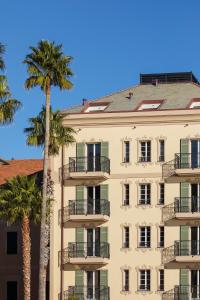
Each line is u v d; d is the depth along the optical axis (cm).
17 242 6800
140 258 6219
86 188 6394
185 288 6097
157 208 6253
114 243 6278
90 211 6303
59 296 6281
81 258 6238
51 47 5712
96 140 6406
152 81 7212
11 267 6781
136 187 6309
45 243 5728
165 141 6303
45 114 5841
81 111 6569
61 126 6078
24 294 6103
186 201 6191
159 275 6175
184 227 6184
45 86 5622
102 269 6250
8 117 4941
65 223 6362
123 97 6781
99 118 6419
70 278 6288
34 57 5669
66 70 5706
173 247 6178
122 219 6294
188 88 6819
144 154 6350
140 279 6209
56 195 6406
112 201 6331
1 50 4925
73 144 6431
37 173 7206
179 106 6488
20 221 6312
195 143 6256
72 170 6372
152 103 6619
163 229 6228
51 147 6056
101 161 6350
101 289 6200
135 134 6366
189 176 6222
